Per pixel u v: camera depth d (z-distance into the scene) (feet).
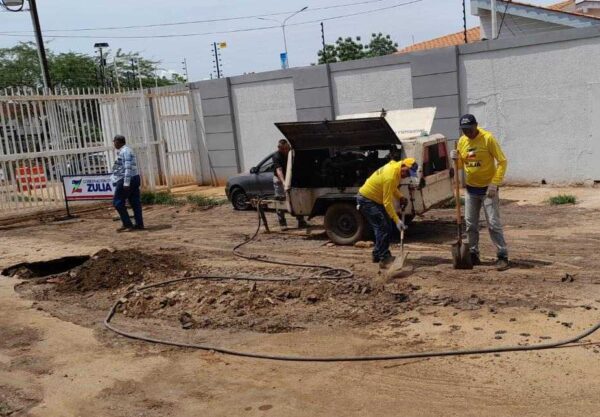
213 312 24.11
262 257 32.83
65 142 55.01
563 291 23.18
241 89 67.46
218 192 65.36
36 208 52.95
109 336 22.57
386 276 26.71
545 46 48.55
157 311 24.91
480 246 31.89
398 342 19.72
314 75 60.75
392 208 27.37
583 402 15.19
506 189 50.70
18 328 24.06
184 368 19.25
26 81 130.62
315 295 24.45
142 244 39.01
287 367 18.67
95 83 135.74
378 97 57.47
